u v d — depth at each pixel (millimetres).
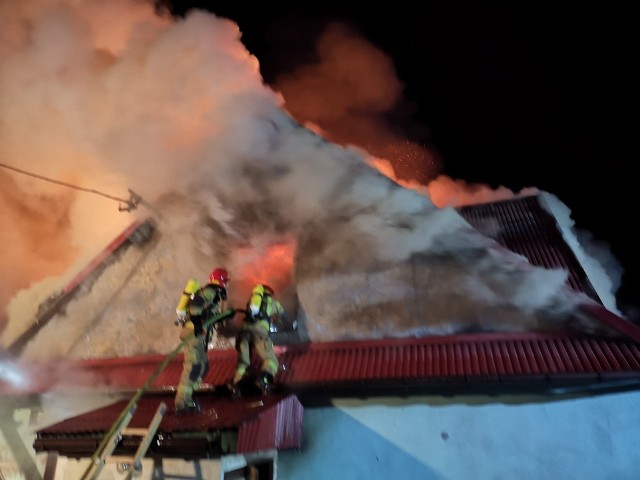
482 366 4996
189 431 4574
